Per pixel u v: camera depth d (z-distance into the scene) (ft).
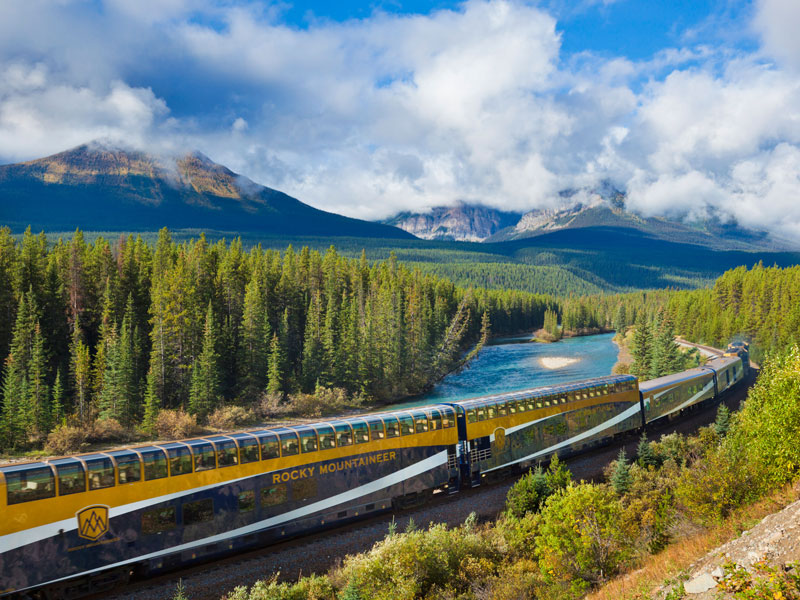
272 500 84.53
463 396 318.04
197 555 77.25
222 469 79.71
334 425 94.99
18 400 193.57
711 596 37.78
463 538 81.20
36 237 288.71
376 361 313.32
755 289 470.80
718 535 56.08
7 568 61.57
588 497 70.79
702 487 68.95
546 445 135.44
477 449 118.11
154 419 213.46
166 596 69.67
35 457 178.81
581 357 482.28
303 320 337.72
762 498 65.26
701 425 187.93
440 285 524.52
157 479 73.56
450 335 429.38
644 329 352.69
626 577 56.24
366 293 391.86
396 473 101.65
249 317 266.98
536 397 135.85
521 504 100.63
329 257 396.98
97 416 216.95
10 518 62.13
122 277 278.26
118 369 216.54
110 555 68.95
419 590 68.64
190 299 257.75
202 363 235.61
